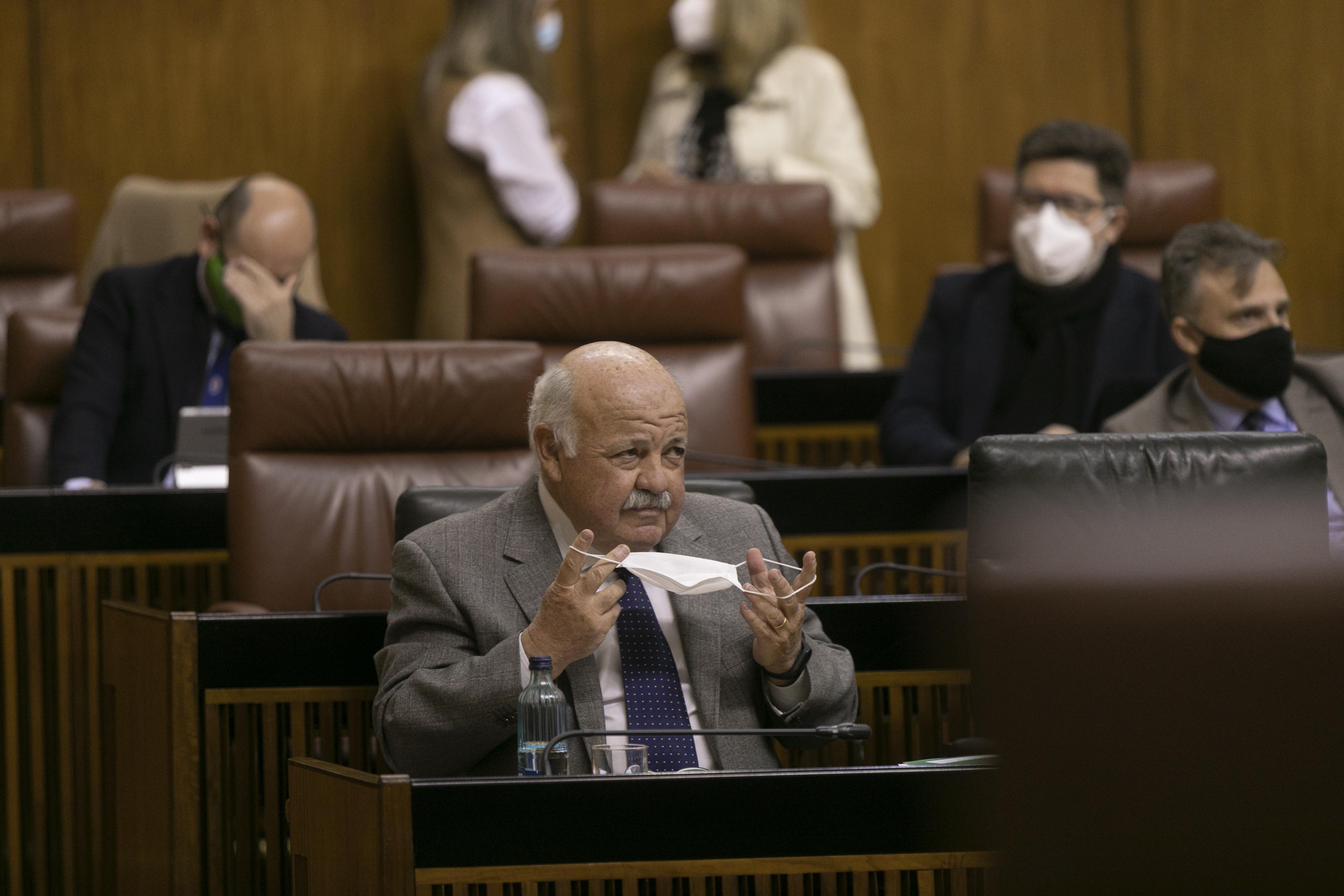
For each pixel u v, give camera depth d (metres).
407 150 22.02
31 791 10.25
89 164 21.36
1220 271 9.73
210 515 10.84
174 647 7.52
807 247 17.66
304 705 7.66
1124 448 7.03
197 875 7.51
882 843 5.63
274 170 21.75
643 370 7.23
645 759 6.55
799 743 7.18
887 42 23.36
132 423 13.23
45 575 10.60
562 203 19.52
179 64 21.53
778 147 20.27
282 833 7.61
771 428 15.65
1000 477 6.89
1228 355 9.72
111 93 21.41
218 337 13.54
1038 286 13.13
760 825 5.61
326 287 21.83
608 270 13.84
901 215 23.45
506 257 13.83
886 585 10.96
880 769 5.68
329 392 10.37
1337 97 23.19
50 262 17.64
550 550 7.39
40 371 13.80
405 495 8.16
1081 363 12.97
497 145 19.11
